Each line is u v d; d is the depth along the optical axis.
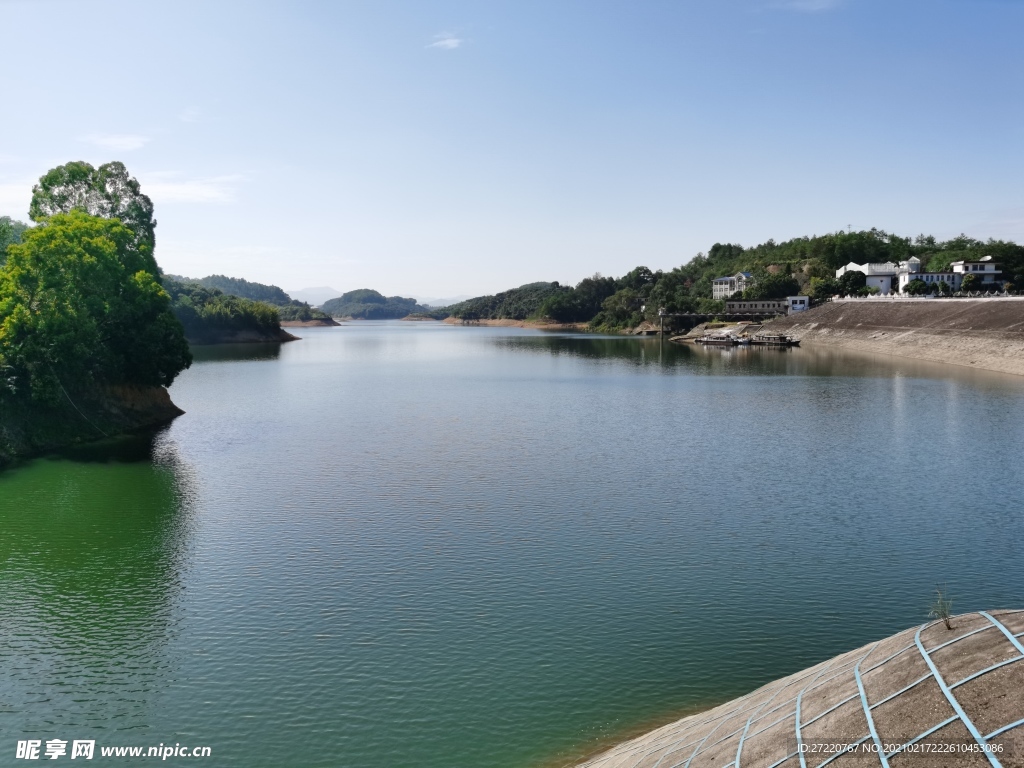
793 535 47.53
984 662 15.07
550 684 29.83
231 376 153.50
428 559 43.16
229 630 34.56
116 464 67.75
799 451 73.44
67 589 39.12
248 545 45.62
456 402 111.56
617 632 34.22
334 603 37.31
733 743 17.88
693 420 93.25
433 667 31.17
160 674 30.86
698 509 53.25
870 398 110.25
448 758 25.42
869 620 35.44
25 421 73.25
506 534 47.62
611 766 22.22
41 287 76.19
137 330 89.75
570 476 63.00
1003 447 74.06
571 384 136.88
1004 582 39.84
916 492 57.66
